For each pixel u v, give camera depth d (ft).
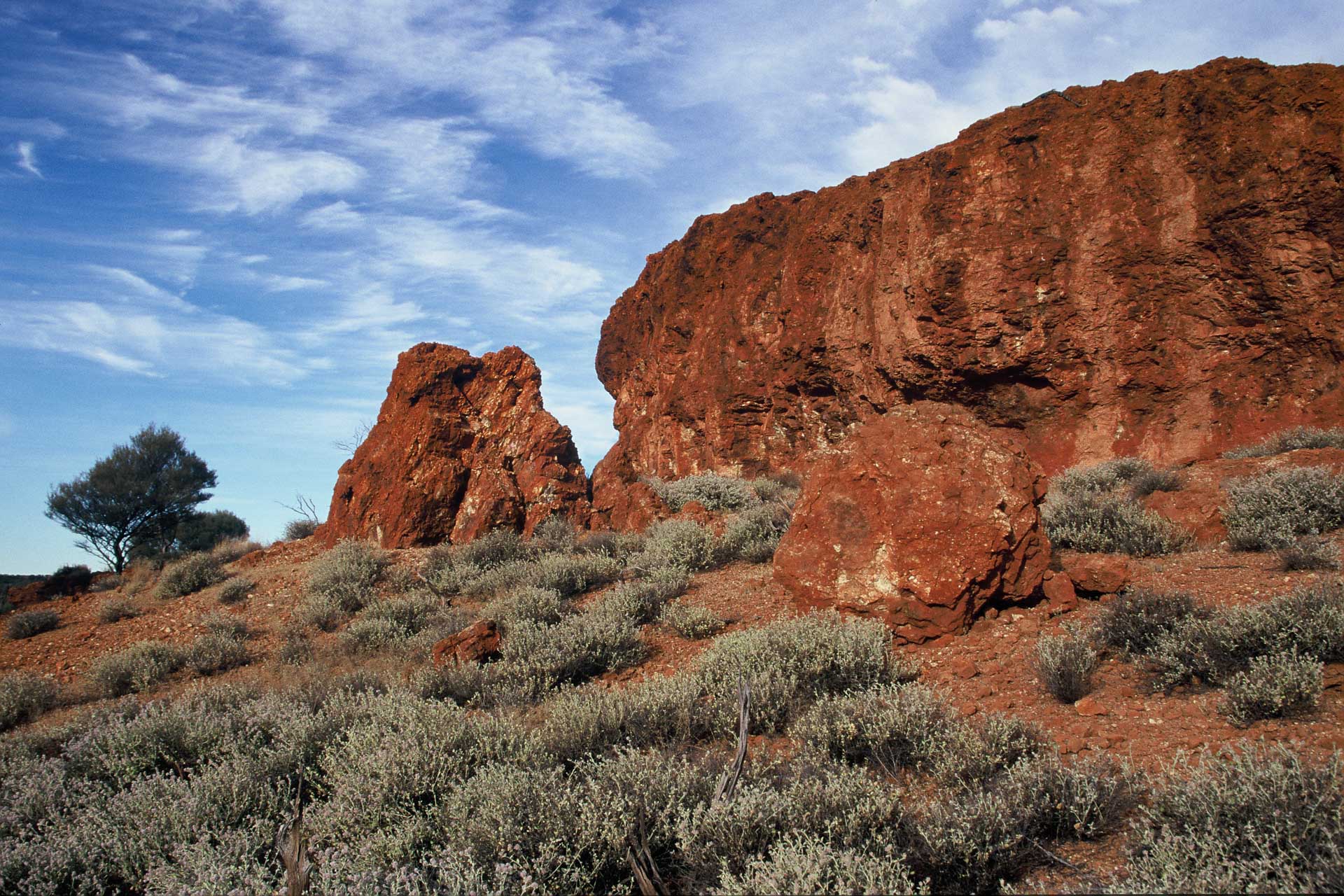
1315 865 11.32
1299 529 32.24
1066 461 74.13
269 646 45.01
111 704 33.65
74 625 55.72
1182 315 70.90
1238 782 13.10
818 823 15.26
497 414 70.23
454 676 30.19
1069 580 28.40
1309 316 64.75
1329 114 64.85
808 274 98.73
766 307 103.35
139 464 114.11
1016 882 13.76
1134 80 76.74
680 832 15.48
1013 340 76.13
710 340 108.58
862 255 92.94
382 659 37.40
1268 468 43.27
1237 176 68.39
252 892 14.44
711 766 19.25
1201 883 11.05
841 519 30.50
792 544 31.63
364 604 49.65
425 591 49.47
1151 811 13.60
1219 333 69.31
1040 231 76.33
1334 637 19.07
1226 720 17.84
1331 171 63.77
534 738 21.36
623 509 65.41
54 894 16.58
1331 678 18.24
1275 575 27.12
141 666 40.65
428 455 65.67
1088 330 73.92
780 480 81.66
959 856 13.92
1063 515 36.96
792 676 23.41
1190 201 70.90
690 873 14.99
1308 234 64.95
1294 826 12.10
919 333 80.48
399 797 18.65
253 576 61.11
